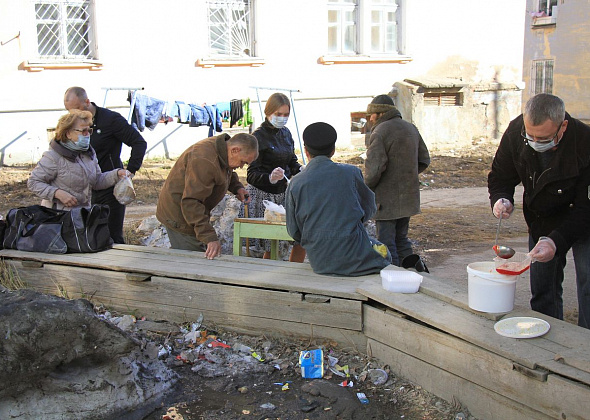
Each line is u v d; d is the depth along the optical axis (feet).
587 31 74.49
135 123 40.83
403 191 18.93
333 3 54.70
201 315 15.62
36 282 17.35
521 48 62.85
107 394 11.95
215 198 17.35
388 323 13.25
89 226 17.70
